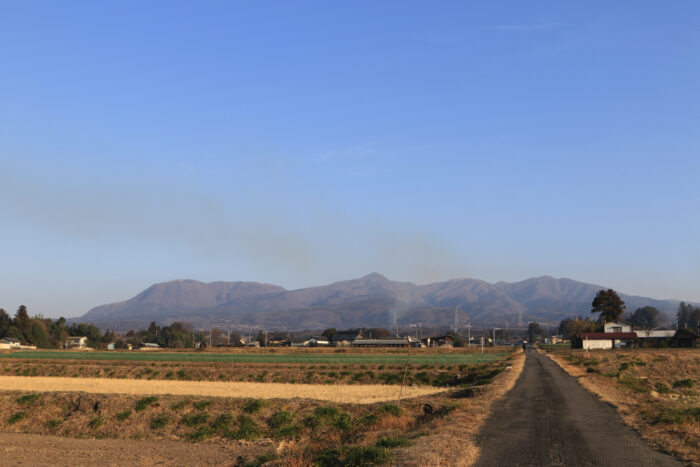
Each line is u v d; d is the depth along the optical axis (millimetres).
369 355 121625
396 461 16781
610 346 146500
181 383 61250
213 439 31594
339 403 35375
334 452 19672
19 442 32094
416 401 32750
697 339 143625
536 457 17266
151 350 162500
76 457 27609
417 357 108625
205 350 159875
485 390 38750
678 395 41906
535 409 28641
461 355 119000
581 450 18281
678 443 19141
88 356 119438
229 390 50938
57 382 62750
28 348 187875
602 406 29922
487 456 17422
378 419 28875
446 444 18547
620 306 177625
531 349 160375
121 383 61250
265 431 31906
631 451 18141
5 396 41750
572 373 60031
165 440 32094
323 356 116250
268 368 84438
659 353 104000
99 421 35656
